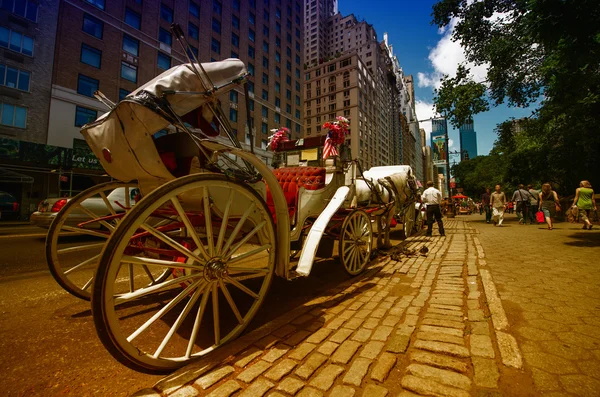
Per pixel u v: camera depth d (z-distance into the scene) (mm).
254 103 38250
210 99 2344
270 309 3158
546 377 1710
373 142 77062
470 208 33594
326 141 4535
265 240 2705
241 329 2340
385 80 94125
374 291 3549
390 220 6719
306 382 1727
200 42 31156
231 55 35031
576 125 11711
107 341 1587
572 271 4043
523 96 13430
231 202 2248
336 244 7617
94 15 22719
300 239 4004
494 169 46188
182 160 2561
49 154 19469
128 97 2086
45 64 20500
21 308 3109
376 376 1759
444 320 2547
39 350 2266
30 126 19828
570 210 11906
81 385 1846
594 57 6207
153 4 26578
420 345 2098
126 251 3016
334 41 103000
